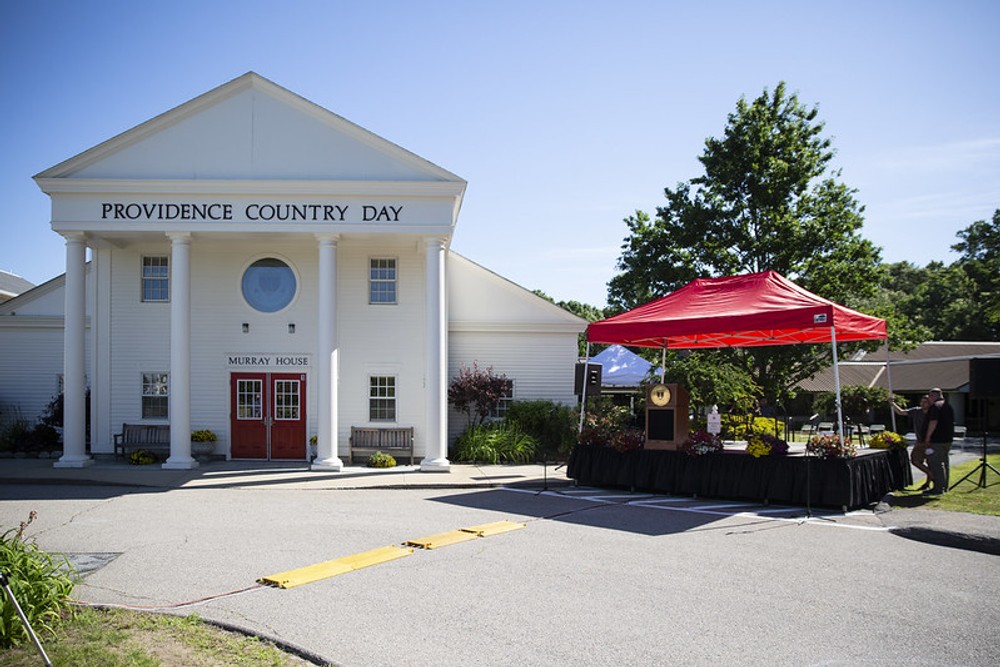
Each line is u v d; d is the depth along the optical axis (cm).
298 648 598
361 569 864
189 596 749
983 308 4997
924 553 956
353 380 2039
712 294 1539
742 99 3145
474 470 1861
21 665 545
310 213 1822
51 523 1152
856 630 666
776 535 1063
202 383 2016
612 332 1514
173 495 1468
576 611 713
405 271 2062
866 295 3023
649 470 1462
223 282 2028
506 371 2286
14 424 2111
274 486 1594
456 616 694
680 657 600
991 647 628
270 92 1856
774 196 2989
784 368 2920
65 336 1825
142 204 1803
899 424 3322
